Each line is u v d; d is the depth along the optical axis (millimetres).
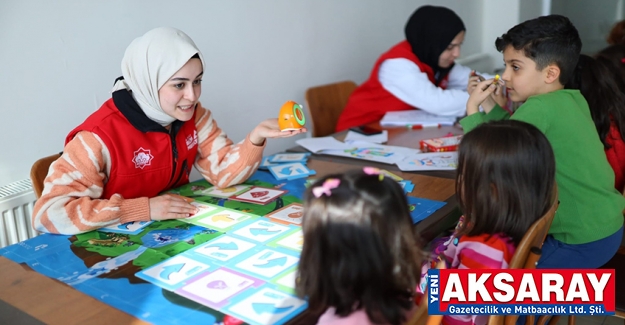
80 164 1465
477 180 1173
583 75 1785
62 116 2061
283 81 2887
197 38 2426
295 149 2125
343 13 3172
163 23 2297
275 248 1239
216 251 1237
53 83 2010
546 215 1096
